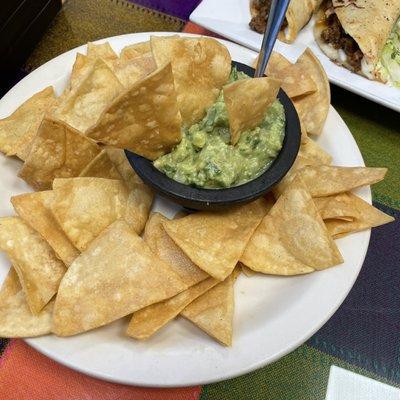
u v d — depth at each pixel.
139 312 0.28
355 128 0.44
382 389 0.31
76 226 0.30
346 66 0.48
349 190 0.34
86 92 0.34
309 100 0.39
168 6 0.52
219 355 0.27
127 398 0.29
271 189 0.31
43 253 0.30
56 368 0.30
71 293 0.28
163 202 0.35
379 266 0.36
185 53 0.31
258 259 0.31
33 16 0.46
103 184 0.32
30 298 0.27
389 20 0.51
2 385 0.29
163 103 0.27
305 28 0.52
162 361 0.27
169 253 0.31
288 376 0.32
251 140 0.31
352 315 0.34
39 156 0.32
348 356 0.32
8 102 0.38
